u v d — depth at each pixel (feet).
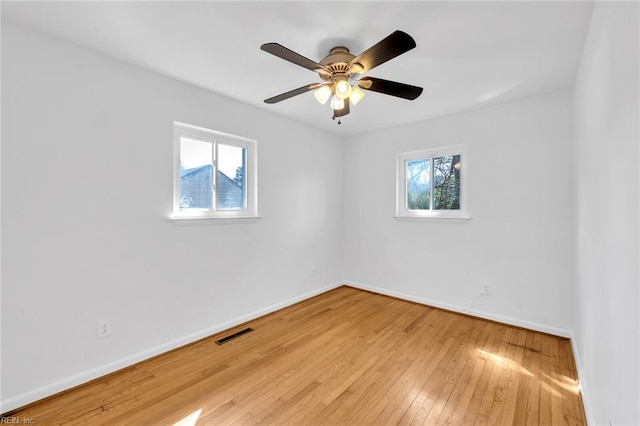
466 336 8.20
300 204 11.32
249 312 9.39
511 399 5.53
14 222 5.20
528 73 7.04
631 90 2.86
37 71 5.41
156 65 6.75
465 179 9.96
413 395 5.67
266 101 6.67
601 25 4.18
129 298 6.68
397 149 11.63
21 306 5.27
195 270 7.96
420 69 6.85
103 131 6.24
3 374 5.09
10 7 4.74
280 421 4.99
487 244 9.40
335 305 10.88
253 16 4.99
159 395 5.64
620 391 3.23
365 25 5.21
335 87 5.82
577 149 6.96
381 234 12.22
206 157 8.43
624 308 3.10
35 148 5.40
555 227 8.20
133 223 6.73
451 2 4.62
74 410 5.20
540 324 8.46
